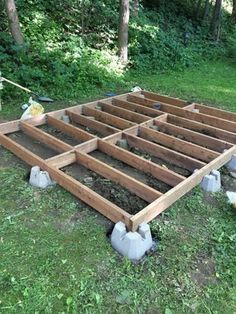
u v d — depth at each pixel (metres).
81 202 2.71
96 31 7.92
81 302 1.86
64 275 2.03
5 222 2.46
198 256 2.25
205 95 6.23
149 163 3.09
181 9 12.36
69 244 2.27
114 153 3.40
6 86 4.97
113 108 4.70
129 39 8.05
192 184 2.86
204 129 4.11
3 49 5.45
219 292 1.99
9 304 1.83
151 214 2.39
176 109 4.76
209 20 12.58
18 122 3.97
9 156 3.37
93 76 6.20
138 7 9.59
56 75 5.64
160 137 3.76
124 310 1.84
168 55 8.66
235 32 13.17
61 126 4.02
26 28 6.62
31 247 2.23
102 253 2.21
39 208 2.62
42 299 1.86
